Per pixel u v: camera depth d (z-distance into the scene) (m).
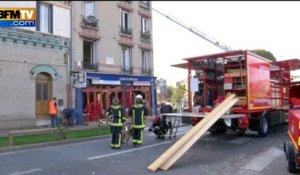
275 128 18.48
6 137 15.55
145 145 13.16
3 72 19.73
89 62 26.61
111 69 28.16
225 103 13.10
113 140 12.61
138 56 31.27
